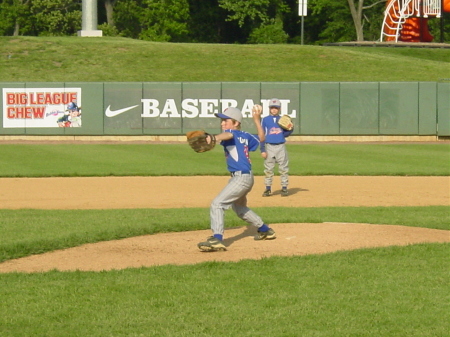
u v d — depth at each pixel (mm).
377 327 9359
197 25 109312
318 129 48812
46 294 10844
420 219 17938
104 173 29969
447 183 27234
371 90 48594
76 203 22234
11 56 66312
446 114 48500
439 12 84812
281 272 12047
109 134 49188
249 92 48594
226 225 16828
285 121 23297
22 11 98000
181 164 33844
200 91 48719
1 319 9703
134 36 103750
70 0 101188
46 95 48906
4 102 48906
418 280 11539
